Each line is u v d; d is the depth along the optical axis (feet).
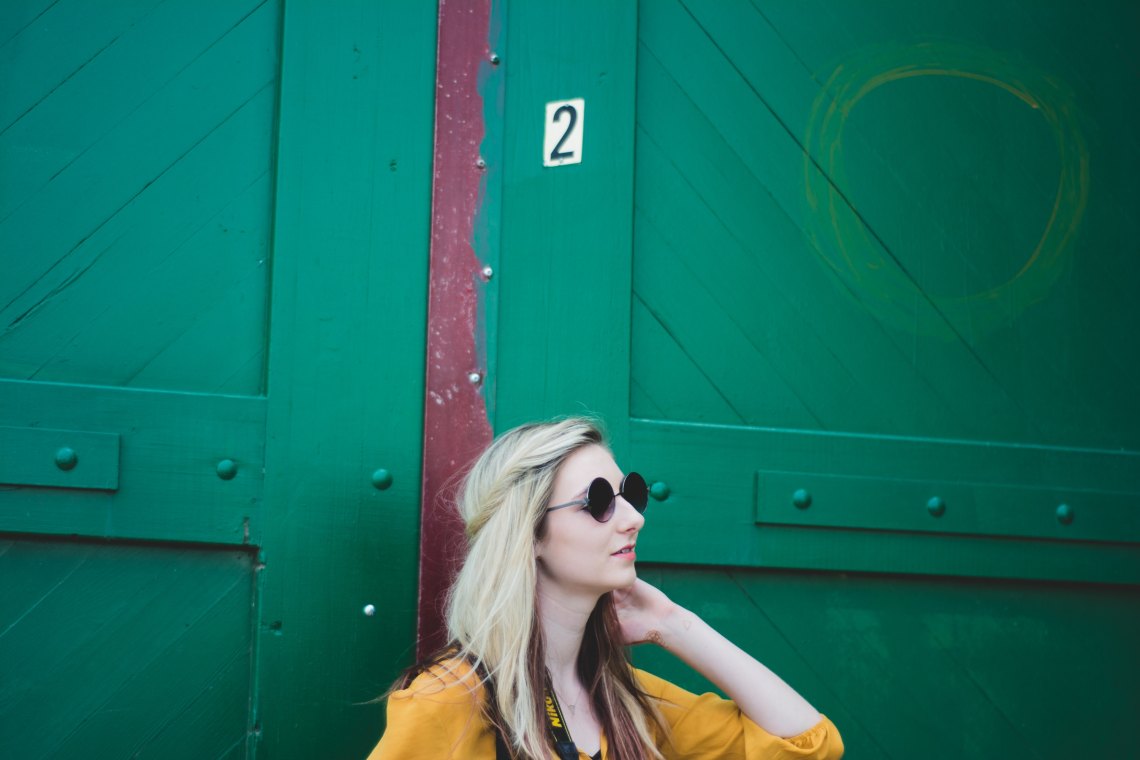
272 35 7.11
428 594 6.86
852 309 7.87
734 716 6.50
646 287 7.54
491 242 7.20
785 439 7.58
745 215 7.73
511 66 7.34
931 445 7.84
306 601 6.70
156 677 6.53
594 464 6.18
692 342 7.57
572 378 7.24
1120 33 8.45
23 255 6.59
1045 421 8.14
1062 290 8.28
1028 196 8.27
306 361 6.85
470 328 7.11
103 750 6.41
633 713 6.34
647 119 7.63
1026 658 7.94
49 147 6.70
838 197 7.91
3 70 6.68
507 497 6.08
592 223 7.36
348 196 7.02
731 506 7.44
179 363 6.75
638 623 6.53
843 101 7.97
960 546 7.83
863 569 7.64
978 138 8.21
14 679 6.33
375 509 6.86
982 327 8.09
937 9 8.22
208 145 6.95
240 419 6.73
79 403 6.48
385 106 7.12
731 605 7.49
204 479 6.63
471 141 7.23
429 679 5.74
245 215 6.96
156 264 6.79
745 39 7.84
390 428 6.93
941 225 8.09
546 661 6.12
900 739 7.64
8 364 6.49
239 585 6.72
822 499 7.59
